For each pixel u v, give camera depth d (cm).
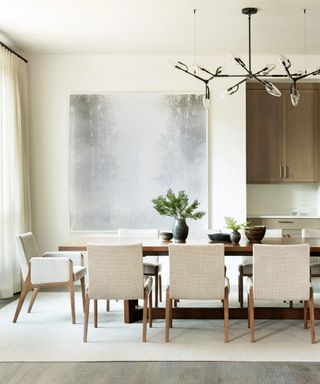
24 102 638
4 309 510
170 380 316
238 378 319
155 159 657
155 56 657
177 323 454
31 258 456
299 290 388
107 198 659
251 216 676
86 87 659
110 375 325
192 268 388
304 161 698
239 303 541
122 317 477
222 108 657
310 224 675
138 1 470
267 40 594
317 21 528
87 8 488
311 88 695
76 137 658
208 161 657
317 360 353
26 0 467
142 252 404
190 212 461
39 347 383
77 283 657
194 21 527
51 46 620
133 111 659
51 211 659
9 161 580
